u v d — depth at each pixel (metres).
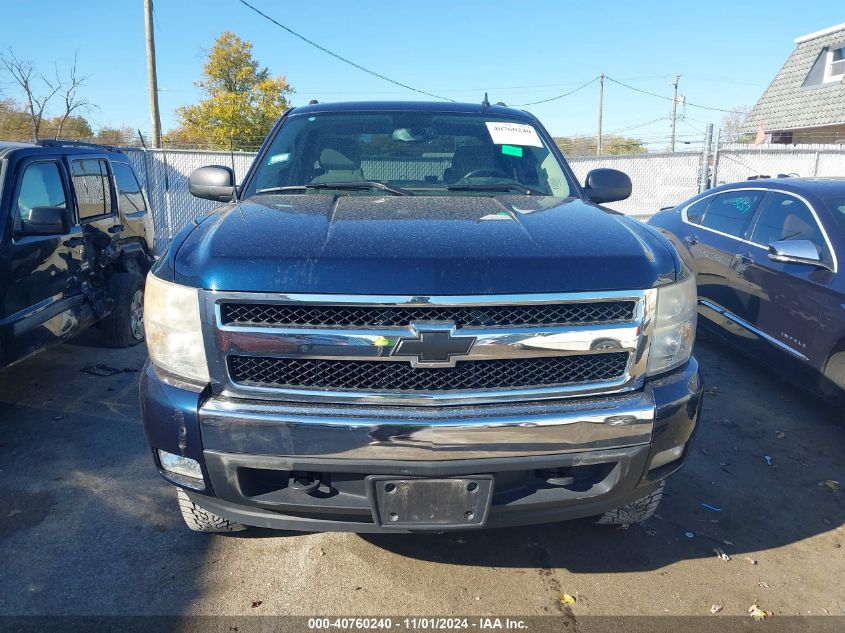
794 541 3.11
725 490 3.58
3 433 4.16
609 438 2.23
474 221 2.50
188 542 2.99
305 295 2.08
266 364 2.18
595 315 2.22
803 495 3.54
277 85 36.41
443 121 3.79
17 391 4.91
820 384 4.34
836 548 3.05
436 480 2.17
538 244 2.28
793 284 4.60
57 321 4.88
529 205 2.89
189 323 2.18
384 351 2.11
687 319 2.38
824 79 25.33
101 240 5.71
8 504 3.30
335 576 2.76
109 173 6.19
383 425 2.11
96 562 2.83
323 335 2.10
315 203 2.84
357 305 2.08
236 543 2.98
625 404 2.24
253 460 2.17
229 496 2.26
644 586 2.73
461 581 2.74
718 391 5.05
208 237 2.36
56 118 26.45
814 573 2.86
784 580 2.80
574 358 2.24
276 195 3.15
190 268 2.21
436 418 2.12
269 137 3.78
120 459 3.82
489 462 2.16
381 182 3.41
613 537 3.09
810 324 4.41
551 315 2.18
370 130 3.70
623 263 2.25
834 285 4.25
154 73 19.53
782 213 5.05
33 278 4.57
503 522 2.32
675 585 2.75
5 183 4.38
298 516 2.31
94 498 3.37
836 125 23.77
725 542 3.08
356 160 3.53
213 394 2.21
